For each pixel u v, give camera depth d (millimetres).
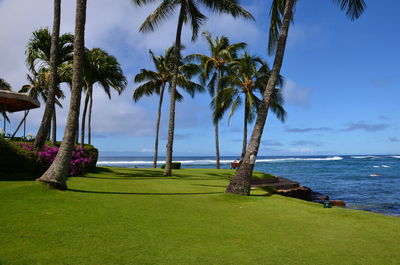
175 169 27812
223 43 32938
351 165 76125
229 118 28453
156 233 5480
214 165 83812
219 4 18438
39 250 4230
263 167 72000
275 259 4449
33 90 32250
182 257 4328
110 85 26031
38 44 17719
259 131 11312
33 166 12039
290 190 18703
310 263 4359
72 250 4324
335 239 5754
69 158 9062
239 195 10523
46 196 7504
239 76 29844
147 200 8688
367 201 20172
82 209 6770
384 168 61719
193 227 6102
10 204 6484
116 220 6145
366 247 5293
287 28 11609
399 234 6285
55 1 13953
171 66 33125
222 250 4758
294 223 7035
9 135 17781
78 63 9484
